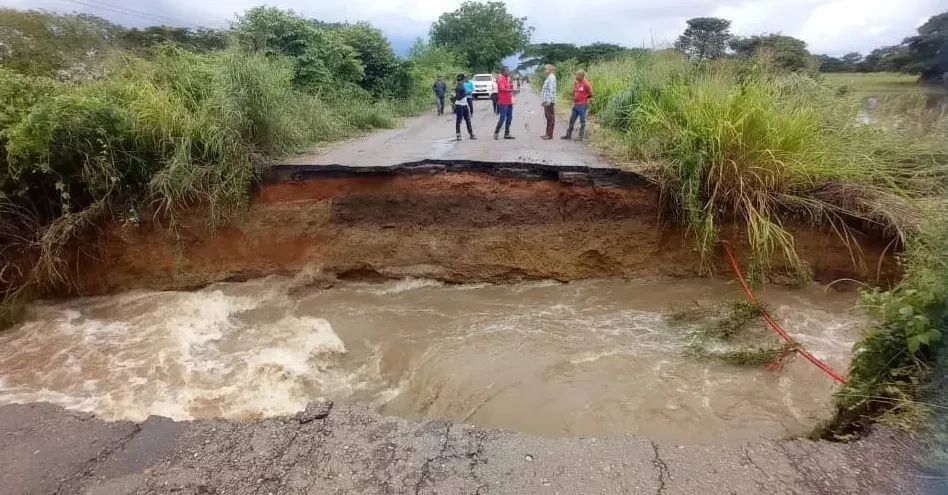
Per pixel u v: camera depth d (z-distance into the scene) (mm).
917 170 7570
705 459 3275
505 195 8070
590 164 8062
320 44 14938
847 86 8117
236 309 7594
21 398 5441
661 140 8023
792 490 2990
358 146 10180
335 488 3111
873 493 2930
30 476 3309
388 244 8219
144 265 7965
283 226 8156
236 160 7980
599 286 7992
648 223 7938
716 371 5750
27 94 7527
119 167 7695
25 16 9508
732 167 7402
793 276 7684
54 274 7496
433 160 8180
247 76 8531
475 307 7535
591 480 3127
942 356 3557
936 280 3775
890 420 3471
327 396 5555
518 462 3297
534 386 5598
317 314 7473
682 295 7617
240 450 3477
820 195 7477
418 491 3068
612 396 5355
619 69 16125
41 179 7531
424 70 26719
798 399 5242
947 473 3029
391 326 7059
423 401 5477
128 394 5500
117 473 3316
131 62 9164
